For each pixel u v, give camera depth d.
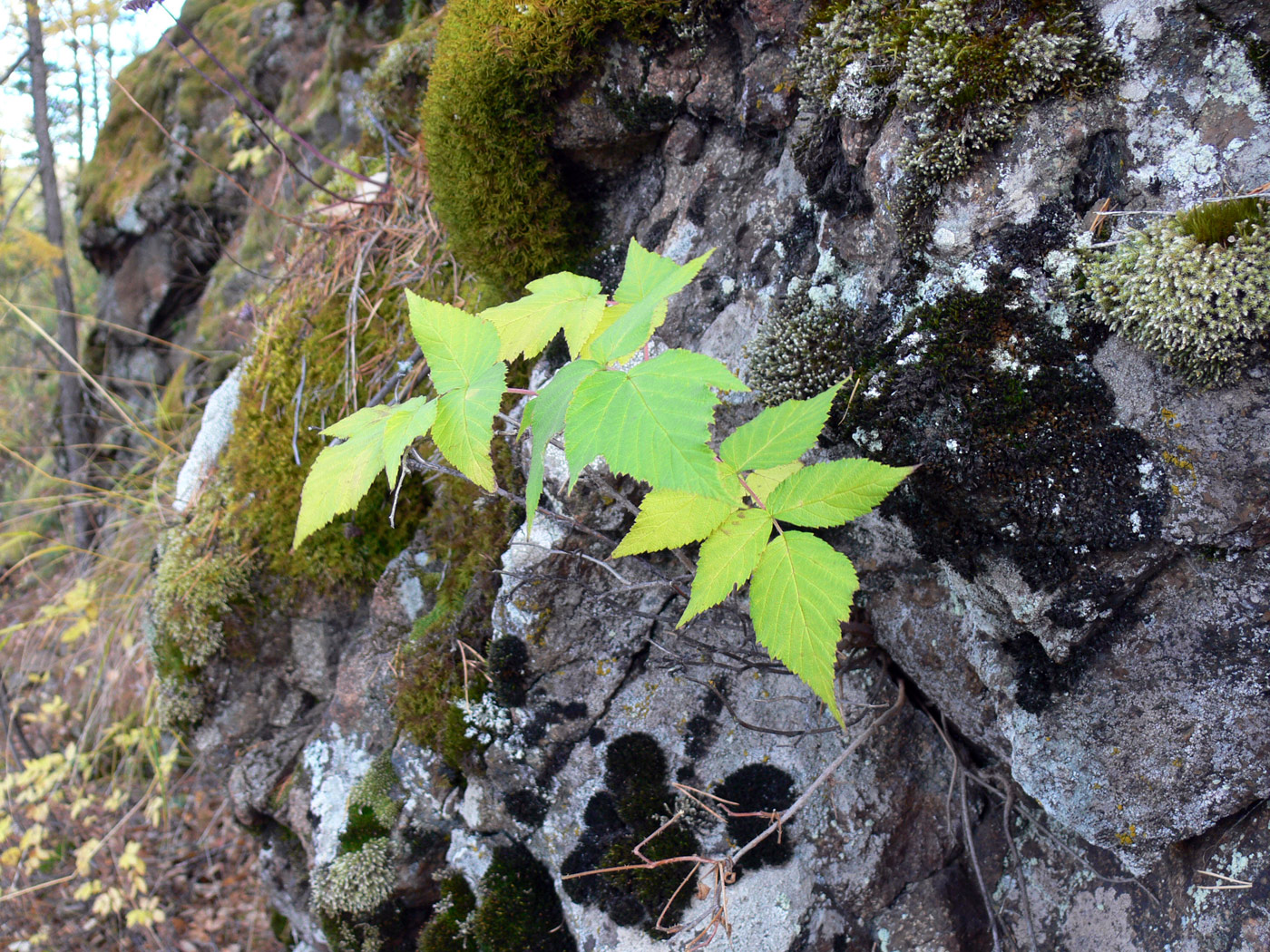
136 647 3.63
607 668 1.92
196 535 2.68
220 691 2.62
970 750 1.84
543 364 1.96
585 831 1.91
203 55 5.12
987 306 1.29
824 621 1.04
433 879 2.19
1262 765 1.29
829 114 1.47
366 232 2.83
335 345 2.68
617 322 1.12
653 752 1.89
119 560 3.84
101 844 3.33
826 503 1.11
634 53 1.75
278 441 2.62
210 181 4.97
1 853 3.50
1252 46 1.14
